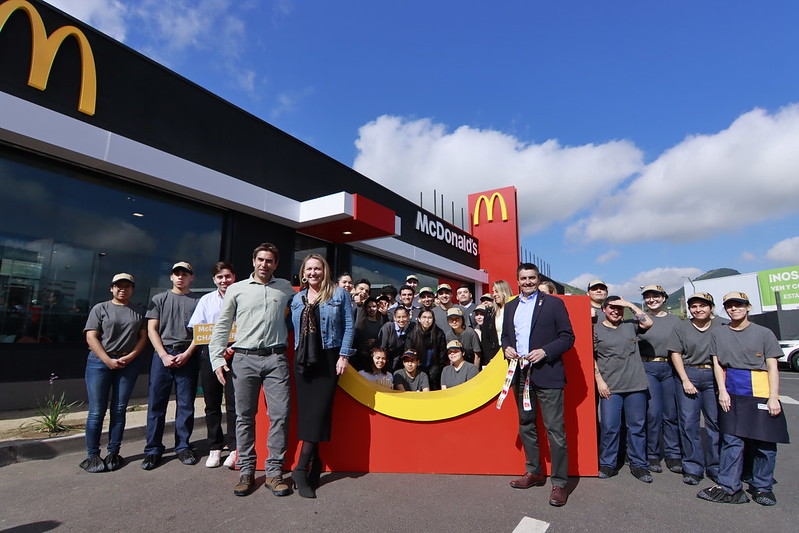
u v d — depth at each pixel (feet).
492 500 9.95
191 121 22.90
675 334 12.39
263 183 26.66
